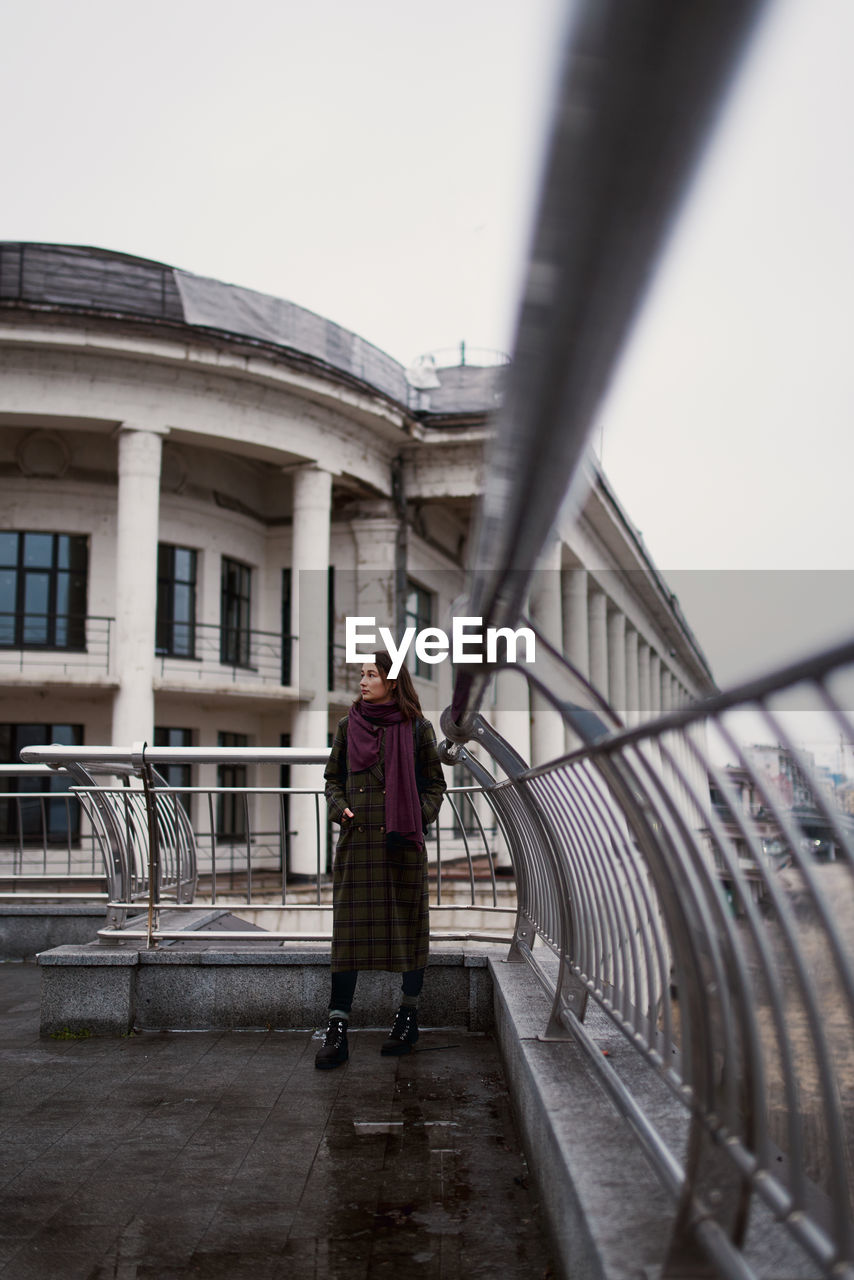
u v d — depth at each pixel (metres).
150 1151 3.74
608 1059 3.34
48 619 21.84
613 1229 1.96
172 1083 4.71
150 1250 2.88
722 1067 1.87
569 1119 2.70
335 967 5.05
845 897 1.34
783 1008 1.62
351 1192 3.31
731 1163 1.77
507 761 4.32
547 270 0.60
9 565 21.73
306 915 8.93
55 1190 3.35
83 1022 5.77
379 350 24.98
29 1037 5.79
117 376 20.52
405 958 5.12
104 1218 3.11
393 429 24.42
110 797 6.29
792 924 1.52
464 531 31.86
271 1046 5.47
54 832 20.56
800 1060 3.22
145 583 20.23
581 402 0.80
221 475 24.39
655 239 0.54
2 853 19.55
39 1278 2.70
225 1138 3.88
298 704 22.72
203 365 20.77
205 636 23.48
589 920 3.48
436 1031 5.83
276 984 5.91
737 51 0.39
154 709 22.50
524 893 5.65
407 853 5.16
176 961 5.91
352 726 5.25
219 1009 5.90
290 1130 3.97
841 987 1.34
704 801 1.60
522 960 5.64
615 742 1.90
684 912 1.94
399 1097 4.44
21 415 20.16
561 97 0.44
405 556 25.92
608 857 3.09
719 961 1.90
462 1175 3.45
